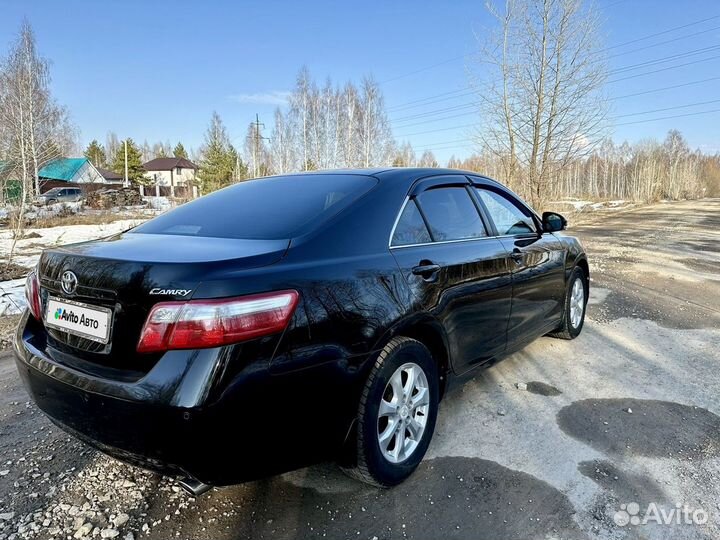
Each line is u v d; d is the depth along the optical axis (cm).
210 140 4503
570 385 341
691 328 486
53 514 206
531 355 402
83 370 180
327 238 207
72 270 189
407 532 196
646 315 536
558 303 392
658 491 222
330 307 189
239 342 162
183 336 158
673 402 314
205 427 157
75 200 2880
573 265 416
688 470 239
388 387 221
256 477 179
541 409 304
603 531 196
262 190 274
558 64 1678
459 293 260
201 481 170
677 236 1439
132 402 161
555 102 1705
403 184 258
